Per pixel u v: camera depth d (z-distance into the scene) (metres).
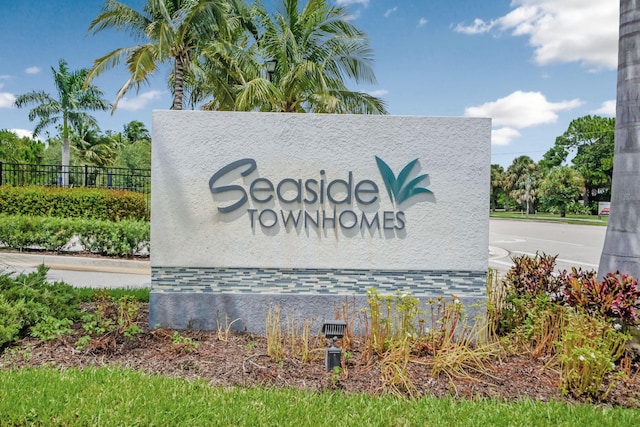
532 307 5.66
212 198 5.84
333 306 5.88
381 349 4.86
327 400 3.82
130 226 12.63
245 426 3.37
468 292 5.89
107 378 4.03
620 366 4.64
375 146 5.86
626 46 5.86
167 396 3.74
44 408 3.44
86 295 7.37
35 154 46.41
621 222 5.85
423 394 4.09
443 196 5.85
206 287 5.90
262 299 5.88
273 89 15.24
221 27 16.52
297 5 17.03
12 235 12.51
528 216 60.56
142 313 6.55
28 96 32.34
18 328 4.94
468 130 5.84
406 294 5.45
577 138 70.12
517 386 4.31
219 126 5.84
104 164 43.09
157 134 5.83
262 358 4.79
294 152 5.85
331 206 5.87
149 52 16.03
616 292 5.02
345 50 16.89
